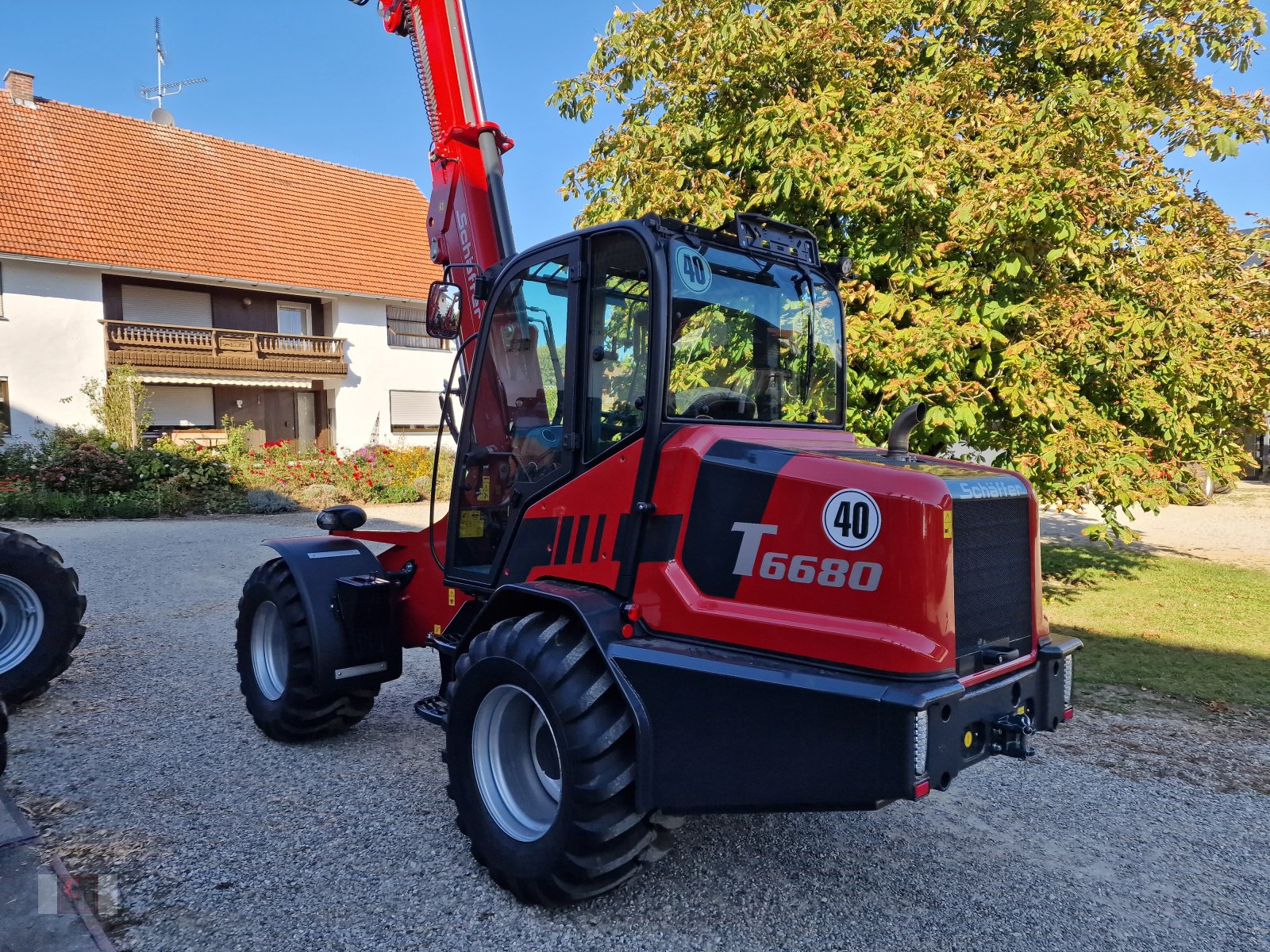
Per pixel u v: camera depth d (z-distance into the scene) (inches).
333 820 146.3
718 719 107.3
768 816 152.5
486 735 127.9
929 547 99.6
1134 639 279.6
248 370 876.6
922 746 95.0
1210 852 140.9
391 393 1002.1
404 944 110.7
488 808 125.2
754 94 269.3
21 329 745.6
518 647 119.9
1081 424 258.5
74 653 250.7
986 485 114.7
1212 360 272.1
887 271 267.7
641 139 264.8
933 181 232.2
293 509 657.6
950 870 133.6
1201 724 202.8
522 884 117.5
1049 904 124.1
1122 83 271.4
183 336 832.3
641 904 122.4
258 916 116.0
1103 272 267.0
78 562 400.5
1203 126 249.1
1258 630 292.8
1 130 825.5
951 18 282.0
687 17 269.4
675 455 117.6
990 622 113.9
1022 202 224.7
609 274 129.0
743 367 134.0
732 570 112.3
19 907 115.0
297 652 174.4
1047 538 528.7
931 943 113.6
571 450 131.0
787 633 105.7
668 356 120.0
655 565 117.9
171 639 268.4
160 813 147.4
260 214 950.4
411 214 1087.6
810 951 111.4
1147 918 120.7
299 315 960.3
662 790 110.6
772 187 253.3
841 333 152.4
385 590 179.0
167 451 681.0
